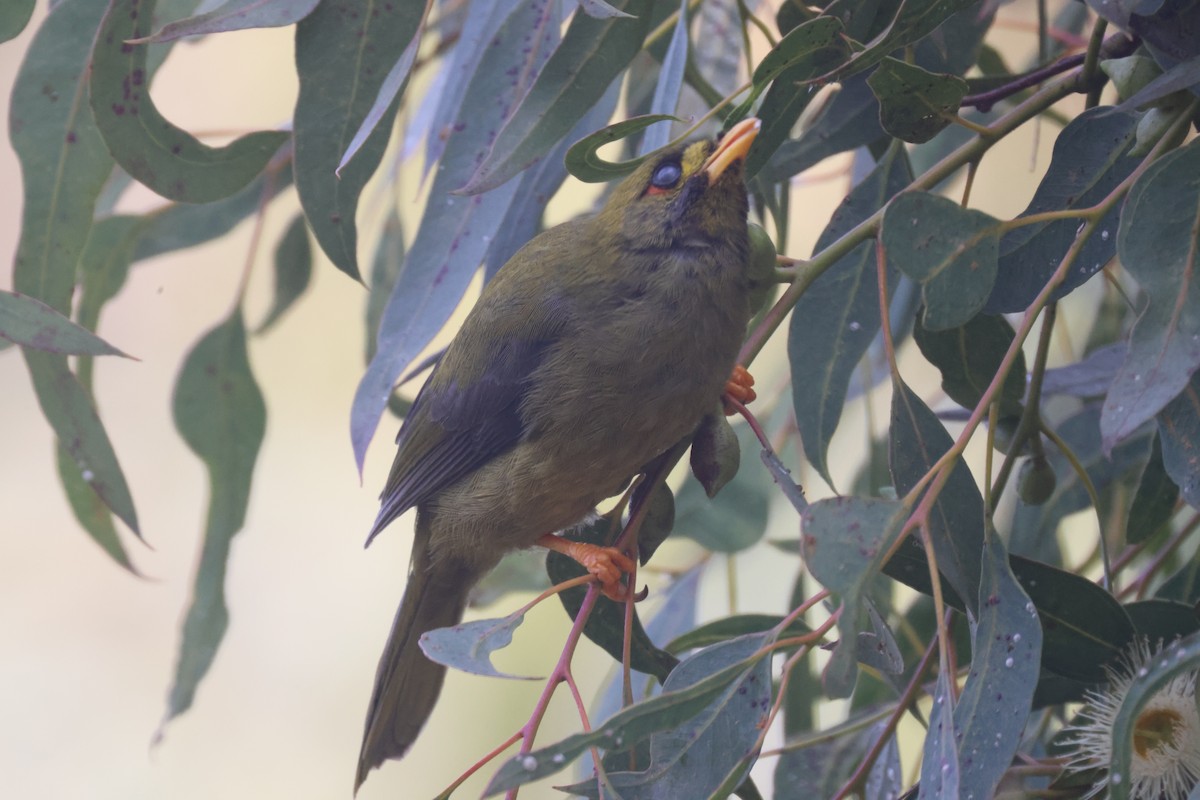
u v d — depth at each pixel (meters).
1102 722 5.79
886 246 5.29
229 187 7.62
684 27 7.41
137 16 7.10
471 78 7.68
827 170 13.27
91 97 7.12
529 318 7.78
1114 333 9.12
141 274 17.19
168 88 15.99
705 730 5.64
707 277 7.32
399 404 9.85
